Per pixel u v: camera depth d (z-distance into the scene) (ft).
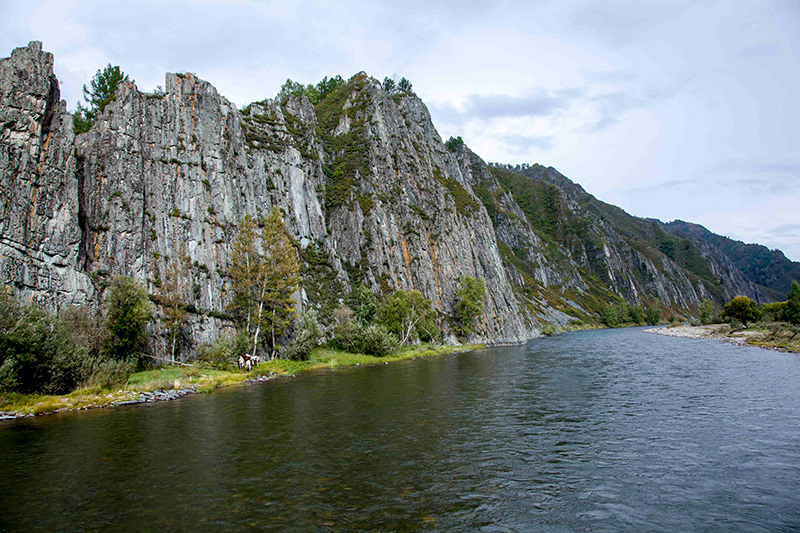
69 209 146.10
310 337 211.41
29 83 141.08
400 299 284.20
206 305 181.57
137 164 177.06
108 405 108.47
